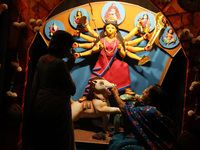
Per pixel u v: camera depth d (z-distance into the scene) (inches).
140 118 76.4
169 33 128.5
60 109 73.2
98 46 126.6
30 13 98.7
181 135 96.2
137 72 134.8
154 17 128.3
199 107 97.5
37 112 73.7
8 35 97.3
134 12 130.4
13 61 97.8
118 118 118.1
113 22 125.2
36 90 76.9
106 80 123.3
